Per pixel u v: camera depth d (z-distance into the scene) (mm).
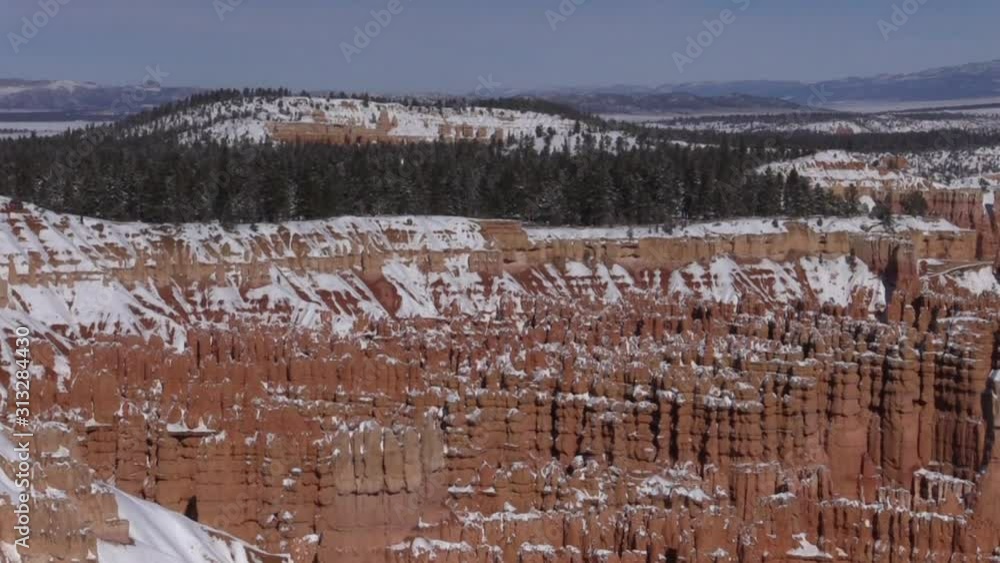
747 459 181125
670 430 183625
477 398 181500
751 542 155125
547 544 154125
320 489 151875
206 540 146125
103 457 164250
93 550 123062
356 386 191625
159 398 178500
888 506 164500
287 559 150625
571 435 185125
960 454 189625
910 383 192750
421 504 154875
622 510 161625
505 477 163500
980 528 162250
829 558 160750
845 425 192500
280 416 164500
